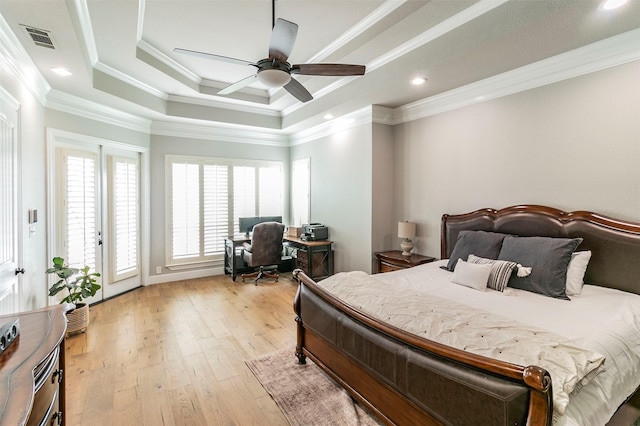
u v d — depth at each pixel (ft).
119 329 11.07
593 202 8.46
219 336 10.55
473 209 11.43
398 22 8.66
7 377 3.32
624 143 7.90
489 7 7.64
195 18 9.25
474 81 10.70
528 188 9.83
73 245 12.35
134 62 11.21
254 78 9.09
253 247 16.53
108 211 14.20
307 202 18.94
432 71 9.75
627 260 7.63
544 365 4.17
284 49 7.47
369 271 14.37
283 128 18.15
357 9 8.70
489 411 3.99
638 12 6.59
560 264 7.72
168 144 16.85
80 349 9.60
